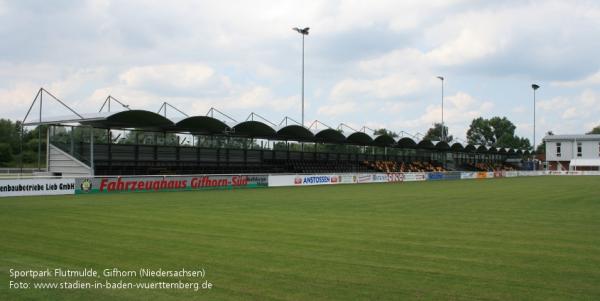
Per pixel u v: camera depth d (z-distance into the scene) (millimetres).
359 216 17562
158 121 33281
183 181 32969
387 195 29391
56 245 11219
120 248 10891
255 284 7879
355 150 60344
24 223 14984
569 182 50781
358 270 8883
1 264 9250
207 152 43562
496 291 7543
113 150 36656
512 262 9641
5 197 24859
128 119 32250
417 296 7254
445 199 26234
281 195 28750
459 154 81500
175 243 11562
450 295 7320
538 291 7555
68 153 33438
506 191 34125
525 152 99875
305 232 13438
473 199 26297
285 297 7168
